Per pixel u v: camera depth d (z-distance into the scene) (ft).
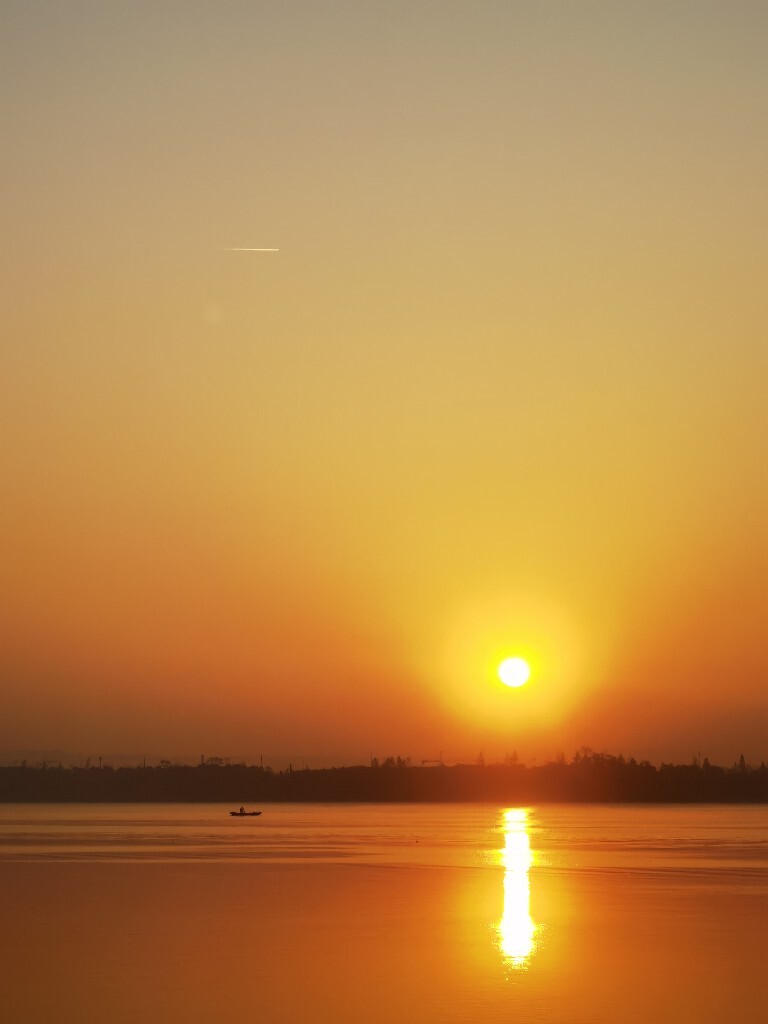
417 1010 111.96
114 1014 110.01
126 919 186.80
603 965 138.51
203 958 144.05
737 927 175.52
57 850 396.37
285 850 399.24
